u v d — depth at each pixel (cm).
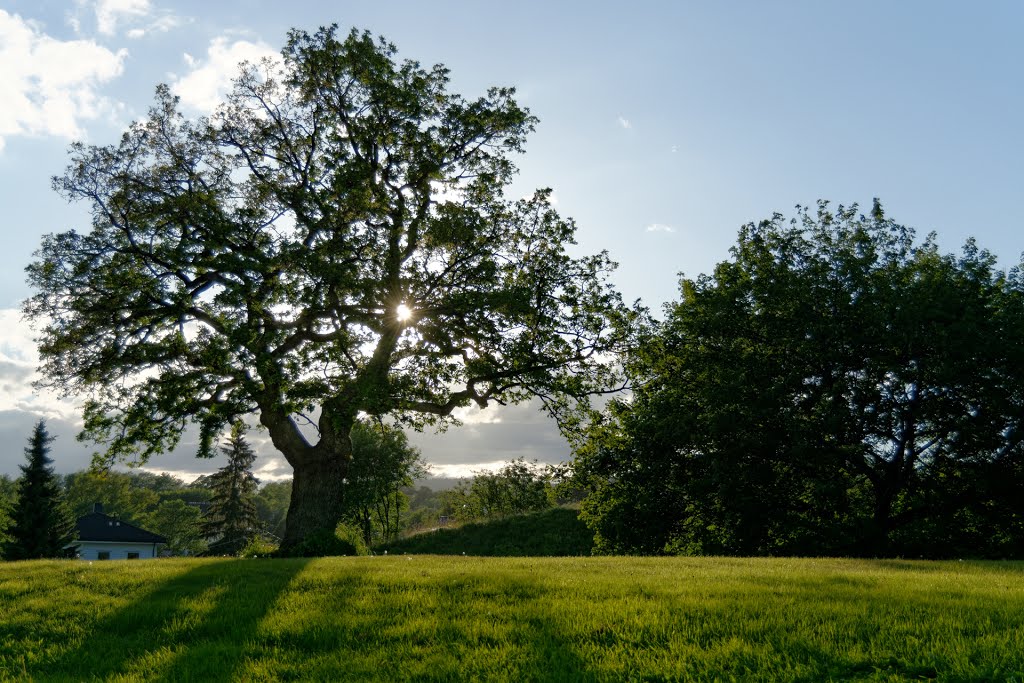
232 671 707
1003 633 677
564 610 834
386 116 2470
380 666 701
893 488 2770
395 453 5847
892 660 641
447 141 2542
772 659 658
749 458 2747
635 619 778
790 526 2783
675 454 2961
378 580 1061
